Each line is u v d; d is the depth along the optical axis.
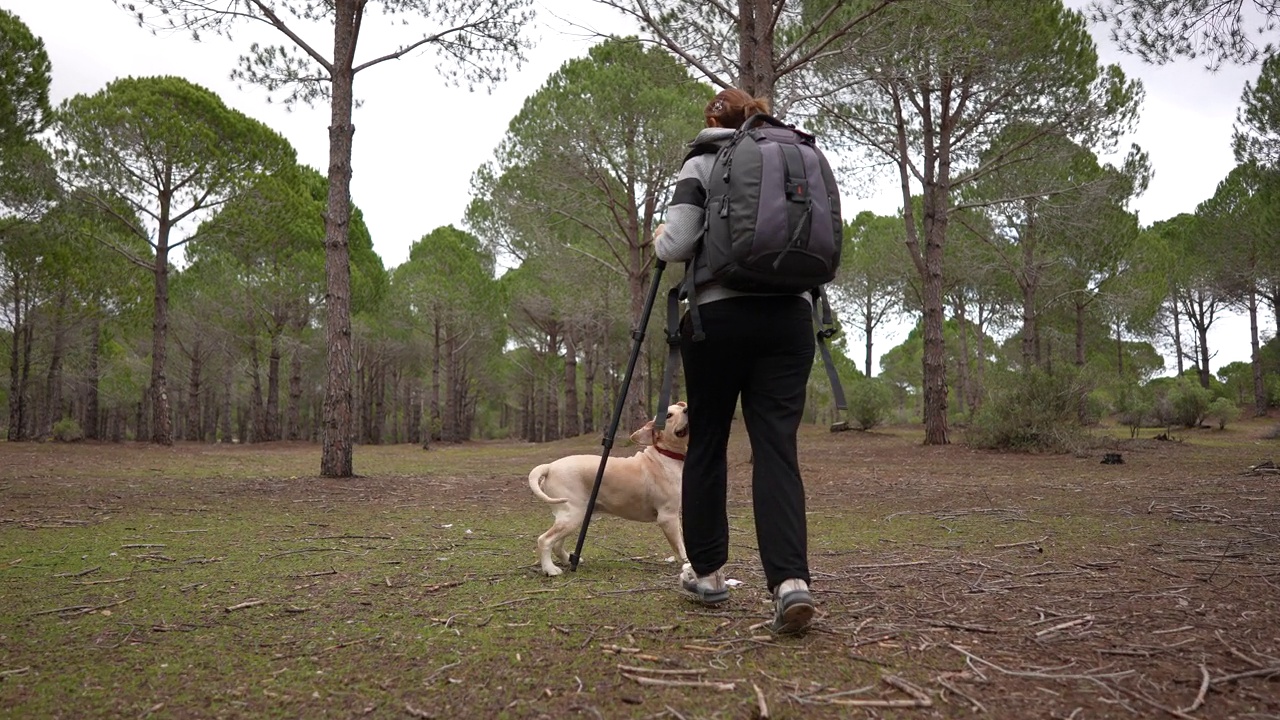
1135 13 6.10
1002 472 9.52
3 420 36.97
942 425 15.13
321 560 3.92
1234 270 25.95
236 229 19.25
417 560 3.91
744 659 2.20
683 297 2.67
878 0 10.65
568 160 15.87
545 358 35.72
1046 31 13.80
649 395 25.17
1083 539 4.29
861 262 27.14
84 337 23.19
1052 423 12.90
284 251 26.11
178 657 2.31
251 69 9.53
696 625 2.55
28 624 2.69
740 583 3.27
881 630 2.47
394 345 33.31
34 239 18.61
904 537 4.57
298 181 27.22
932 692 1.94
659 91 15.90
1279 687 1.96
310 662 2.25
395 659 2.26
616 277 21.97
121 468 10.65
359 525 5.31
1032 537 4.42
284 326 26.89
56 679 2.13
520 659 2.23
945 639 2.37
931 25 10.39
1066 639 2.36
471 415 47.12
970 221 21.45
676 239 2.48
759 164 2.33
